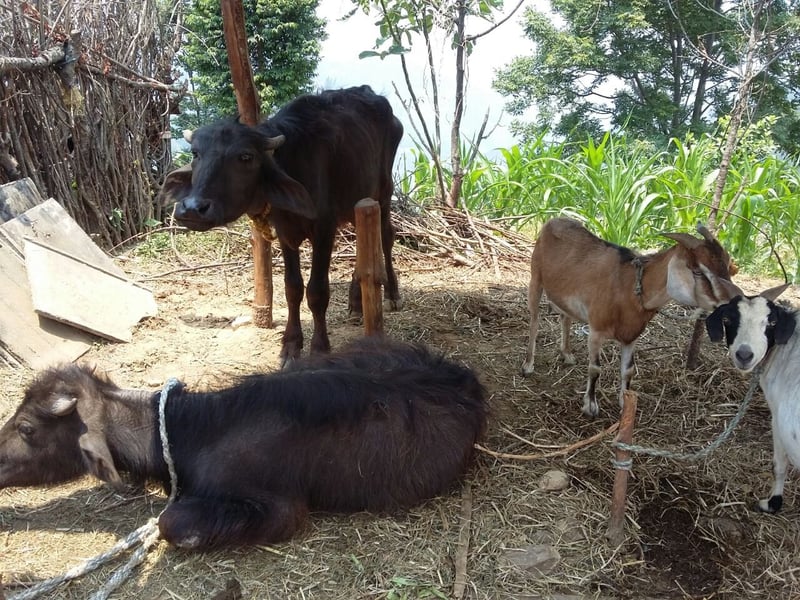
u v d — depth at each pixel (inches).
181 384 145.2
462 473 152.5
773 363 135.3
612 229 317.7
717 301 141.9
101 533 136.6
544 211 346.0
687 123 717.3
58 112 279.6
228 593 120.4
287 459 135.6
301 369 157.2
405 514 142.4
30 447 131.7
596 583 126.9
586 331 236.4
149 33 340.2
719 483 154.6
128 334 221.8
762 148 348.5
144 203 331.6
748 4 207.5
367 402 141.3
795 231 312.3
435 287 275.6
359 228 172.4
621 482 135.2
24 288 210.2
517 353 218.7
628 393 132.1
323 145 191.3
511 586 125.1
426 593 122.3
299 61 676.7
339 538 135.3
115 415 137.6
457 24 320.8
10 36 261.6
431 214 347.3
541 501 146.6
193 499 131.8
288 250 197.3
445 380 155.0
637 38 727.1
